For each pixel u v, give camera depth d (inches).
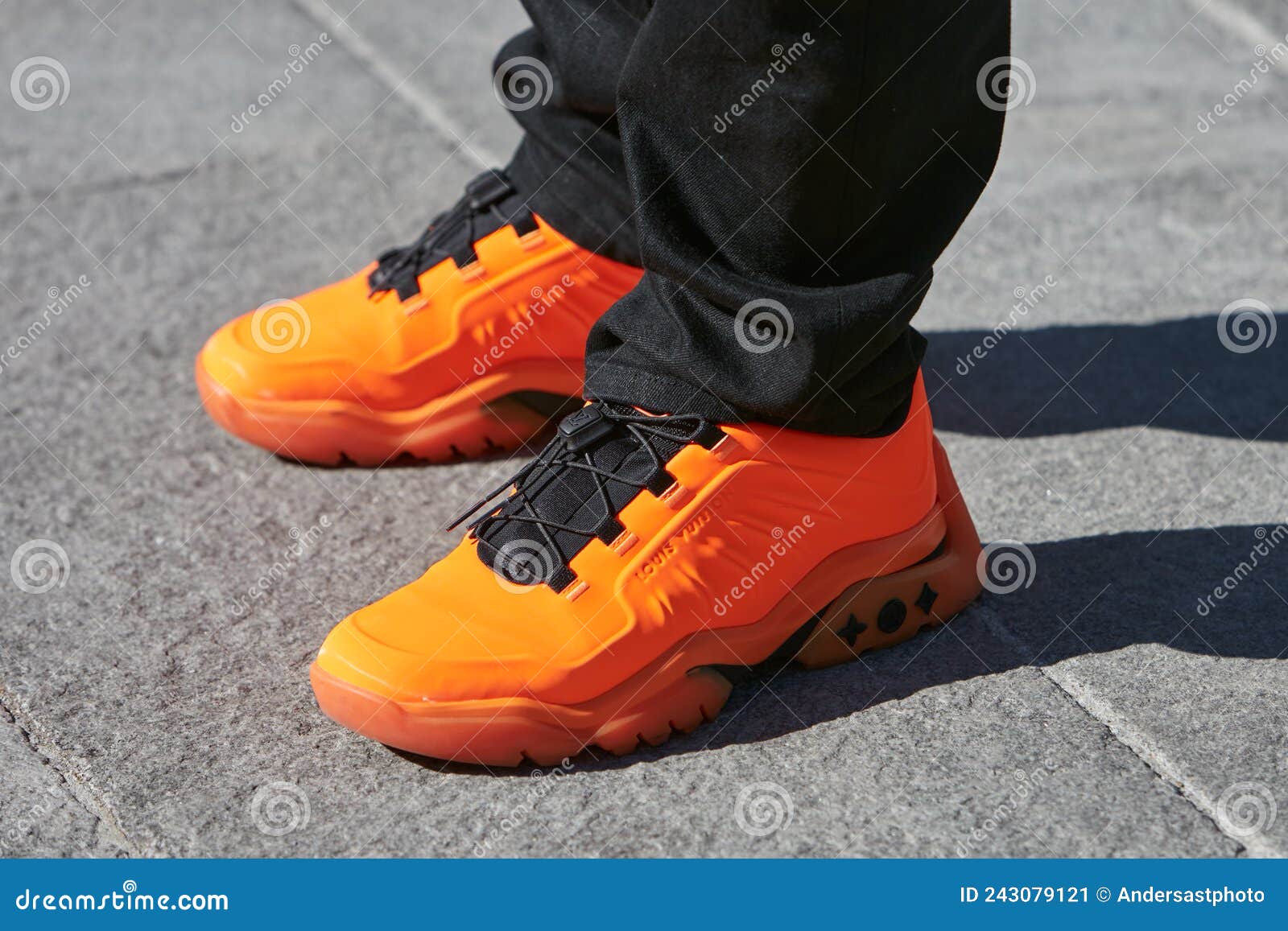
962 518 77.5
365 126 161.6
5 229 137.4
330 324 95.7
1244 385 105.7
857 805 64.0
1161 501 90.8
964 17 64.2
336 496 95.1
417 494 95.2
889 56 61.1
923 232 67.7
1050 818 62.7
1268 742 67.4
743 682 73.4
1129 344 112.4
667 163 65.4
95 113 165.8
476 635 65.9
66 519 92.5
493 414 96.8
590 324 94.7
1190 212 136.4
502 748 66.2
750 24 60.4
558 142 89.7
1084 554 85.0
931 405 104.7
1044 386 106.7
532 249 92.6
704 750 68.5
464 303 93.1
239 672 76.4
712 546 68.0
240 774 67.9
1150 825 62.2
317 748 69.9
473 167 150.6
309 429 95.6
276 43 189.2
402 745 66.3
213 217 139.8
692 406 67.4
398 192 144.9
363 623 67.3
